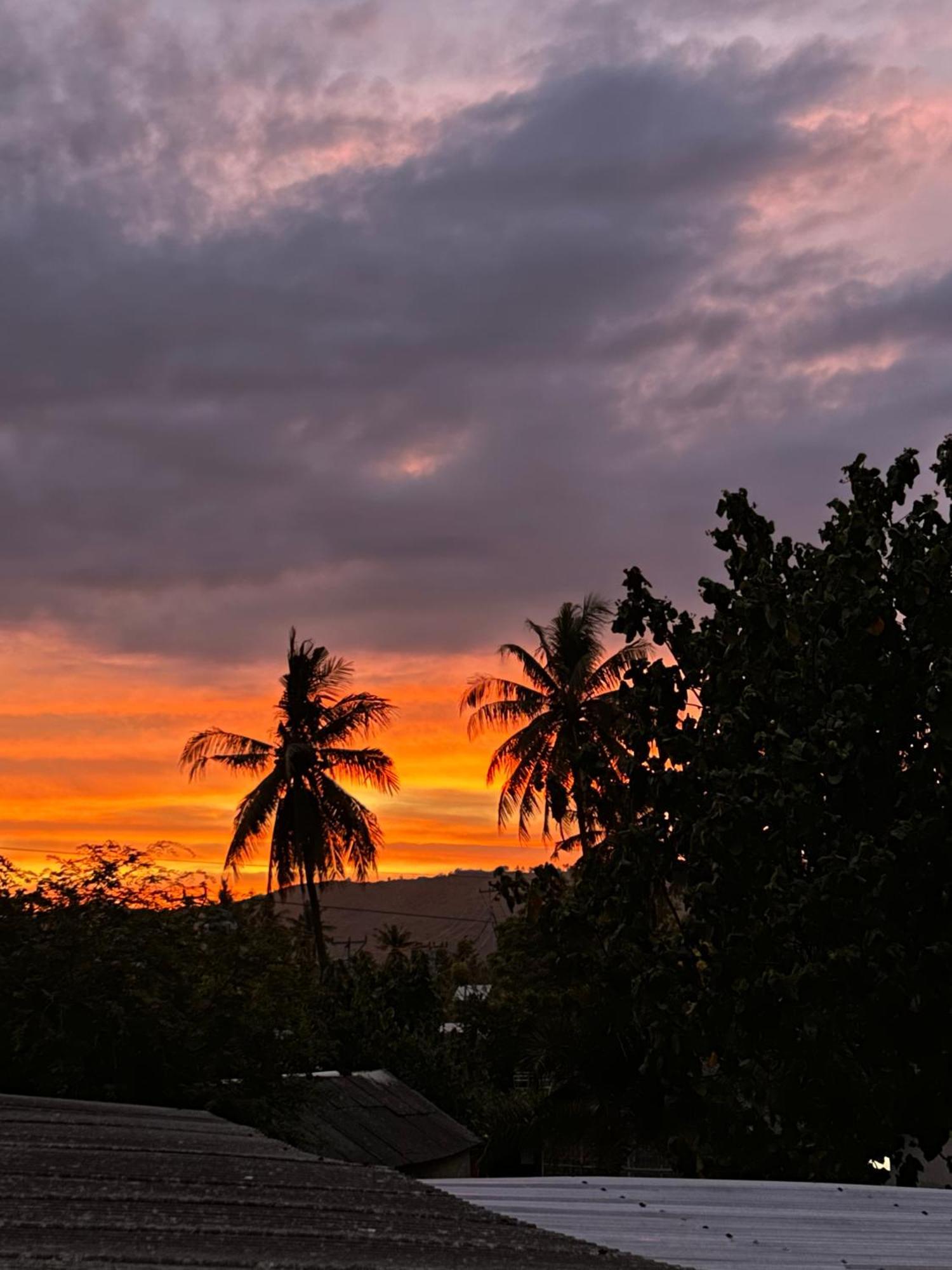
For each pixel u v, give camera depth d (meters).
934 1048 9.45
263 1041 13.36
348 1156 18.17
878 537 10.45
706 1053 10.52
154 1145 3.16
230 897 14.05
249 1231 2.02
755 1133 10.73
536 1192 2.79
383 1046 27.70
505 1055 31.44
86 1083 11.27
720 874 10.29
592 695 37.59
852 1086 9.69
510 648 38.16
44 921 11.56
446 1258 1.90
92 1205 2.19
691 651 12.37
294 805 40.69
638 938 11.48
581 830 13.05
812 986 9.43
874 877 9.42
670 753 11.35
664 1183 2.98
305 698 41.72
